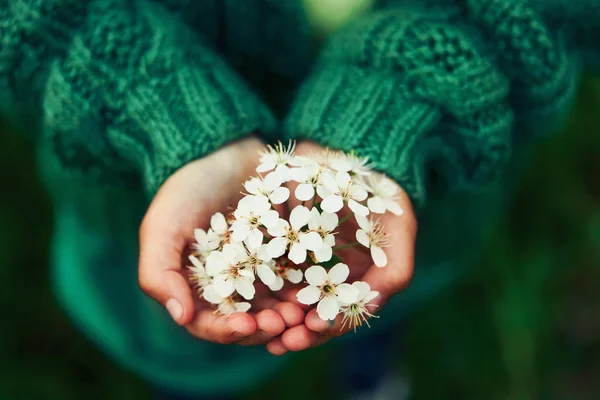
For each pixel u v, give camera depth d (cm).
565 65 38
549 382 61
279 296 35
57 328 60
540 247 63
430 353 62
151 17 37
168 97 36
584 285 65
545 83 38
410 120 36
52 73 36
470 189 41
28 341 59
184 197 35
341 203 33
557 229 64
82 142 38
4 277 59
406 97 37
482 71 36
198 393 50
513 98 39
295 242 33
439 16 38
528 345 58
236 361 48
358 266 36
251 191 34
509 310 59
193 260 34
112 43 36
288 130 38
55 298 60
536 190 65
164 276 33
